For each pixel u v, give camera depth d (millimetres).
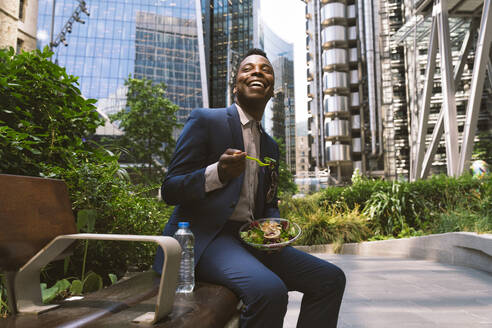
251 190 1483
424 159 23297
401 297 3295
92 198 2182
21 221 859
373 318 2611
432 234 6441
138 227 2660
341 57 49594
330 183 48625
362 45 48938
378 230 8125
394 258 6609
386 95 46469
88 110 2592
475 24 21234
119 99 57906
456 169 17578
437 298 3242
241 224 1465
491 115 31672
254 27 83938
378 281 4129
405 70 45156
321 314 1396
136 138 25188
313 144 53562
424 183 8281
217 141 1408
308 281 1402
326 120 51000
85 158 2568
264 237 1344
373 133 46438
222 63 81875
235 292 1142
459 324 2438
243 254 1261
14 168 1997
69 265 2213
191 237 1239
